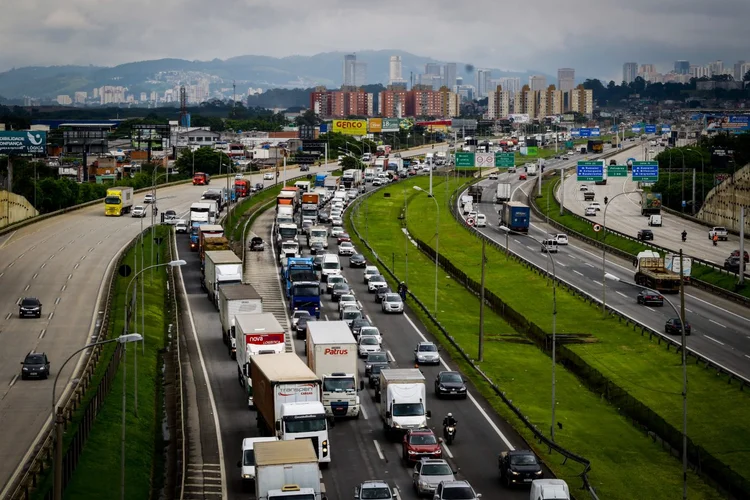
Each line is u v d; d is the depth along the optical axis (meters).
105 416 121.75
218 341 169.50
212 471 104.62
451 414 124.88
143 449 114.62
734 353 169.12
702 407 138.88
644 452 119.62
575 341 175.75
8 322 183.25
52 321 184.38
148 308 195.38
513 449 113.25
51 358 157.38
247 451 99.69
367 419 124.56
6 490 98.12
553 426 119.62
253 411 128.00
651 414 128.00
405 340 171.50
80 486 98.50
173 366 153.88
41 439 116.06
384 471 103.94
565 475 105.94
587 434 124.56
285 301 199.25
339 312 188.88
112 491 99.62
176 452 113.94
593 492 96.44
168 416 127.94
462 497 89.06
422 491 95.12
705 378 152.88
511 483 99.06
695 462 115.12
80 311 192.88
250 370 125.75
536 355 168.38
